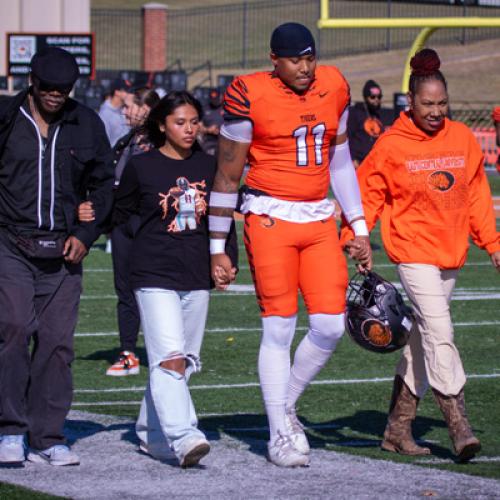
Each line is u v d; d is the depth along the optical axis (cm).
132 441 1348
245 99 1187
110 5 11750
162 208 1223
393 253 1277
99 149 1234
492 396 1625
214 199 1230
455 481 1148
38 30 6431
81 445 1328
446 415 1230
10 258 1202
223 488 1123
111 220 1261
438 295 1252
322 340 1223
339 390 1683
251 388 1705
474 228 1305
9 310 1191
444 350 1238
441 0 5488
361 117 3272
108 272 2978
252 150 1212
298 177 1204
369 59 9450
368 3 10800
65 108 1217
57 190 1207
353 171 1280
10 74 5738
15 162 1193
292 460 1204
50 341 1226
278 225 1208
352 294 1406
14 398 1210
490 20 5044
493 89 8594
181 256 1229
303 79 1180
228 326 2238
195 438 1185
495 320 2292
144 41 9194
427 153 1266
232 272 1242
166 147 1252
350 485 1133
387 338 1264
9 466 1220
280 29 1178
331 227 1232
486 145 6212
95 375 1819
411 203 1267
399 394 1296
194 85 8912
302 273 1229
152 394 1216
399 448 1291
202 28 10756
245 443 1336
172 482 1150
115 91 2628
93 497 1090
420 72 1264
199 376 1792
